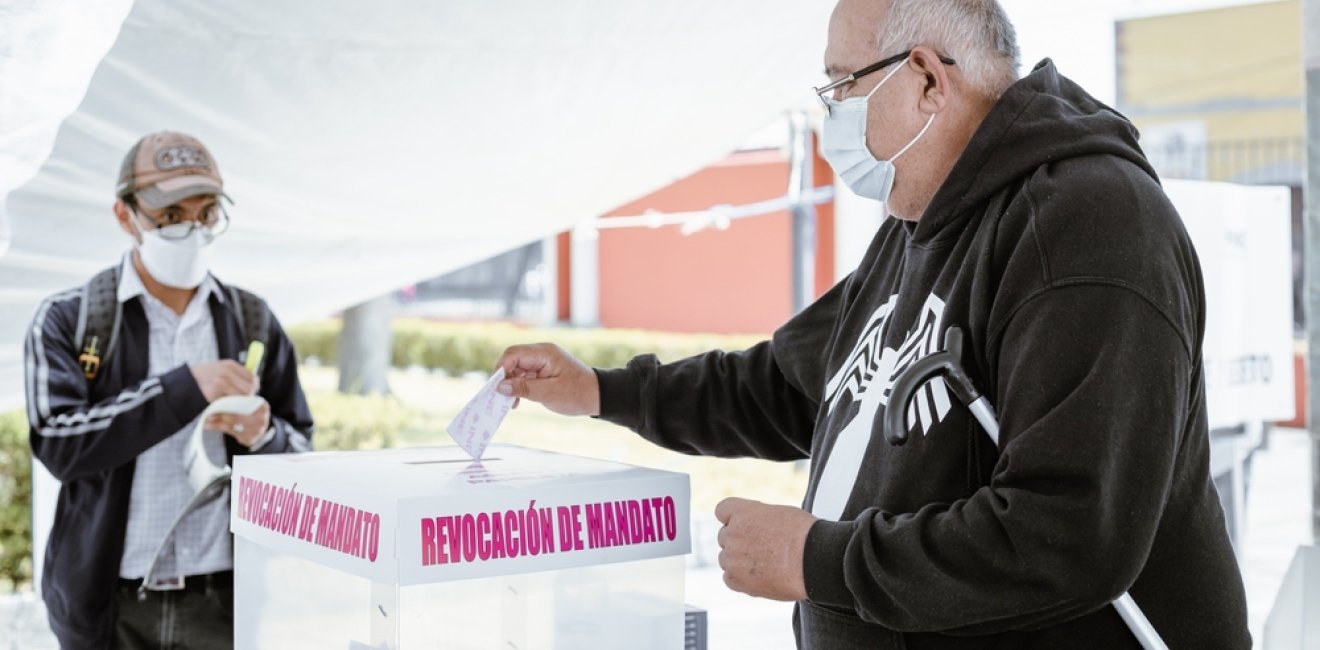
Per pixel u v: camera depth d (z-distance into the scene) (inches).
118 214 106.5
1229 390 152.3
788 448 83.7
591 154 165.0
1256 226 159.5
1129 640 58.4
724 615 200.2
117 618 103.4
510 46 132.5
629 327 645.3
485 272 780.6
